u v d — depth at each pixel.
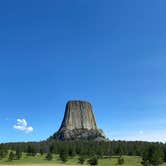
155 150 143.62
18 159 187.62
